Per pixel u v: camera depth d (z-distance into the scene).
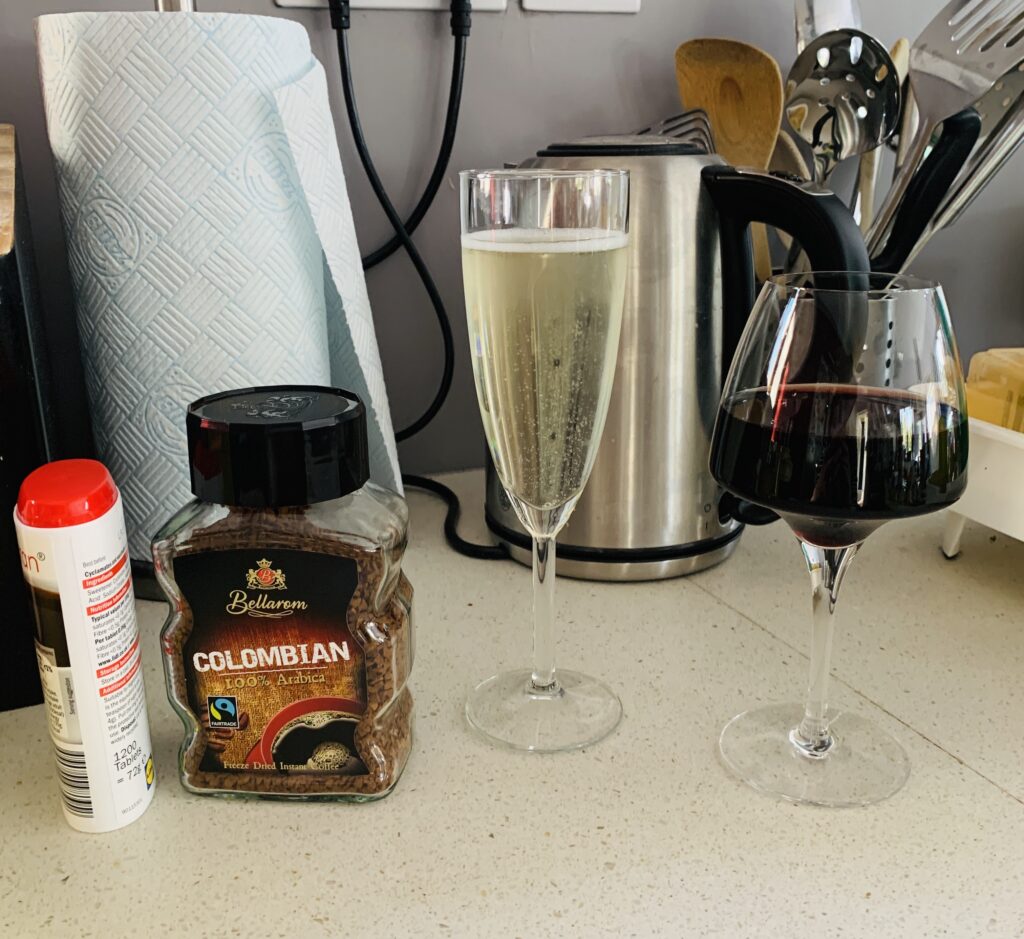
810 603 0.61
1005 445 0.61
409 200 0.75
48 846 0.40
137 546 0.59
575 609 0.60
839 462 0.39
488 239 0.43
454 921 0.36
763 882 0.38
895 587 0.64
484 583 0.64
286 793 0.42
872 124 0.75
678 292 0.58
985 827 0.41
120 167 0.52
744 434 0.42
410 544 0.69
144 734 0.41
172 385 0.55
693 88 0.78
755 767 0.44
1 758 0.46
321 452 0.39
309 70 0.55
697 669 0.54
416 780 0.44
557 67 0.76
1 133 0.53
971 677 0.53
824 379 0.39
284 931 0.35
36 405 0.46
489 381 0.46
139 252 0.53
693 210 0.57
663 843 0.40
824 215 0.52
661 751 0.46
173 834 0.40
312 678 0.41
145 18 0.50
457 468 0.84
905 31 0.89
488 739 0.47
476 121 0.75
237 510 0.40
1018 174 0.94
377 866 0.38
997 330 0.99
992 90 0.71
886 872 0.38
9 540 0.47
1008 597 0.62
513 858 0.39
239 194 0.53
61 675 0.38
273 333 0.55
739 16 0.81
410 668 0.45
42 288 0.67
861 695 0.51
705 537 0.64
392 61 0.72
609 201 0.43
